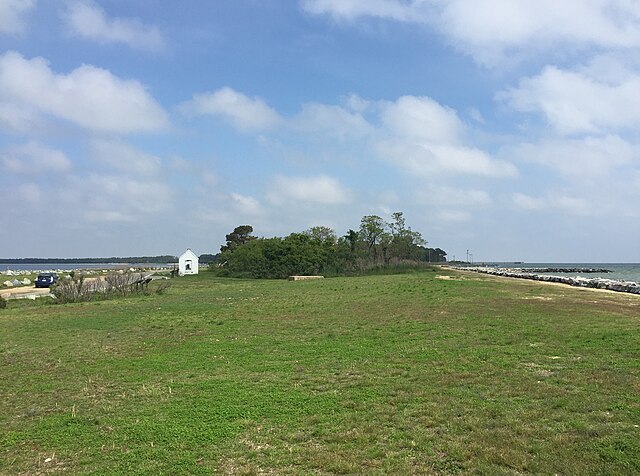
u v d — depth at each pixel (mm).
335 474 5637
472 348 12086
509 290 29953
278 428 7074
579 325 15367
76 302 28578
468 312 19172
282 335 15141
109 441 6809
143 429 7184
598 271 124562
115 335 16078
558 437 6367
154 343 14438
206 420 7492
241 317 19906
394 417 7340
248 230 92688
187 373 10562
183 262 71312
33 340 15430
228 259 68875
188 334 15945
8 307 27031
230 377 10039
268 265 59250
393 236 74438
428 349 12164
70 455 6422
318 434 6797
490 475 5434
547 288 32938
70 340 15289
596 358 10688
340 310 21156
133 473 5797
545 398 8000
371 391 8688
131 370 11062
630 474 5348
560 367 9977
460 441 6375
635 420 6906
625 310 19641
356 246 69500
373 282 39938
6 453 6566
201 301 27266
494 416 7258
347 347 12797
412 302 23422
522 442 6262
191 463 6008
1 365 11984
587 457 5797
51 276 52750
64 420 7746
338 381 9484
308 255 60219
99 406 8461
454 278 45062
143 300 28438
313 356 11836
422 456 5996
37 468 6070
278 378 9852
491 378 9281
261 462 5977
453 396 8250
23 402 8906
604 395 8031
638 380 8844
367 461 5914
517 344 12453
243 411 7820
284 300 26609
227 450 6367
